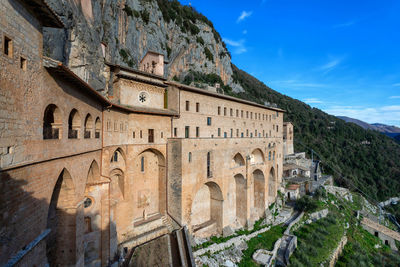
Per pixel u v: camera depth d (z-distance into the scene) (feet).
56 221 52.31
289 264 106.01
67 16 71.00
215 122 132.16
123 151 86.79
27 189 35.19
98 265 66.49
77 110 53.42
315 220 158.92
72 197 52.90
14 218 32.07
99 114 69.05
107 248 69.15
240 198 133.28
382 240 164.66
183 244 88.58
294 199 182.19
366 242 154.20
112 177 86.69
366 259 126.93
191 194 98.58
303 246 122.31
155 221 97.09
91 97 61.93
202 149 104.47
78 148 53.88
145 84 104.99
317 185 216.95
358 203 221.87
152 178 103.60
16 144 32.17
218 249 101.96
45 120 47.50
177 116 108.47
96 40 93.71
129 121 90.99
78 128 55.11
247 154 133.28
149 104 106.73
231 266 96.02
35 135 36.96
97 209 67.10
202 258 91.81
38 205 38.37
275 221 144.56
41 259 38.68
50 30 60.70
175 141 98.12
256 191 150.00
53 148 42.63
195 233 106.93
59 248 51.96
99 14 112.78
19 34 32.94
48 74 40.91
